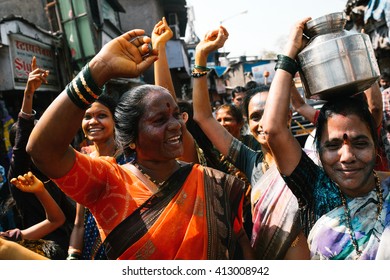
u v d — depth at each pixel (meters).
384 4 5.95
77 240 2.61
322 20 1.49
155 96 1.61
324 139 1.50
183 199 1.60
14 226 3.97
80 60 9.68
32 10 10.46
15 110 7.92
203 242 1.57
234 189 1.76
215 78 26.39
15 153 2.86
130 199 1.57
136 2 17.44
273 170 1.95
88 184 1.51
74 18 9.55
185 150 2.45
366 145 1.45
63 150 1.40
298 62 1.58
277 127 1.54
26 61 7.54
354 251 1.42
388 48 7.08
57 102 1.36
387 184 1.46
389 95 5.20
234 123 3.46
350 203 1.48
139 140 1.64
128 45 1.40
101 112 2.79
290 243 1.77
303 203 1.64
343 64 1.42
